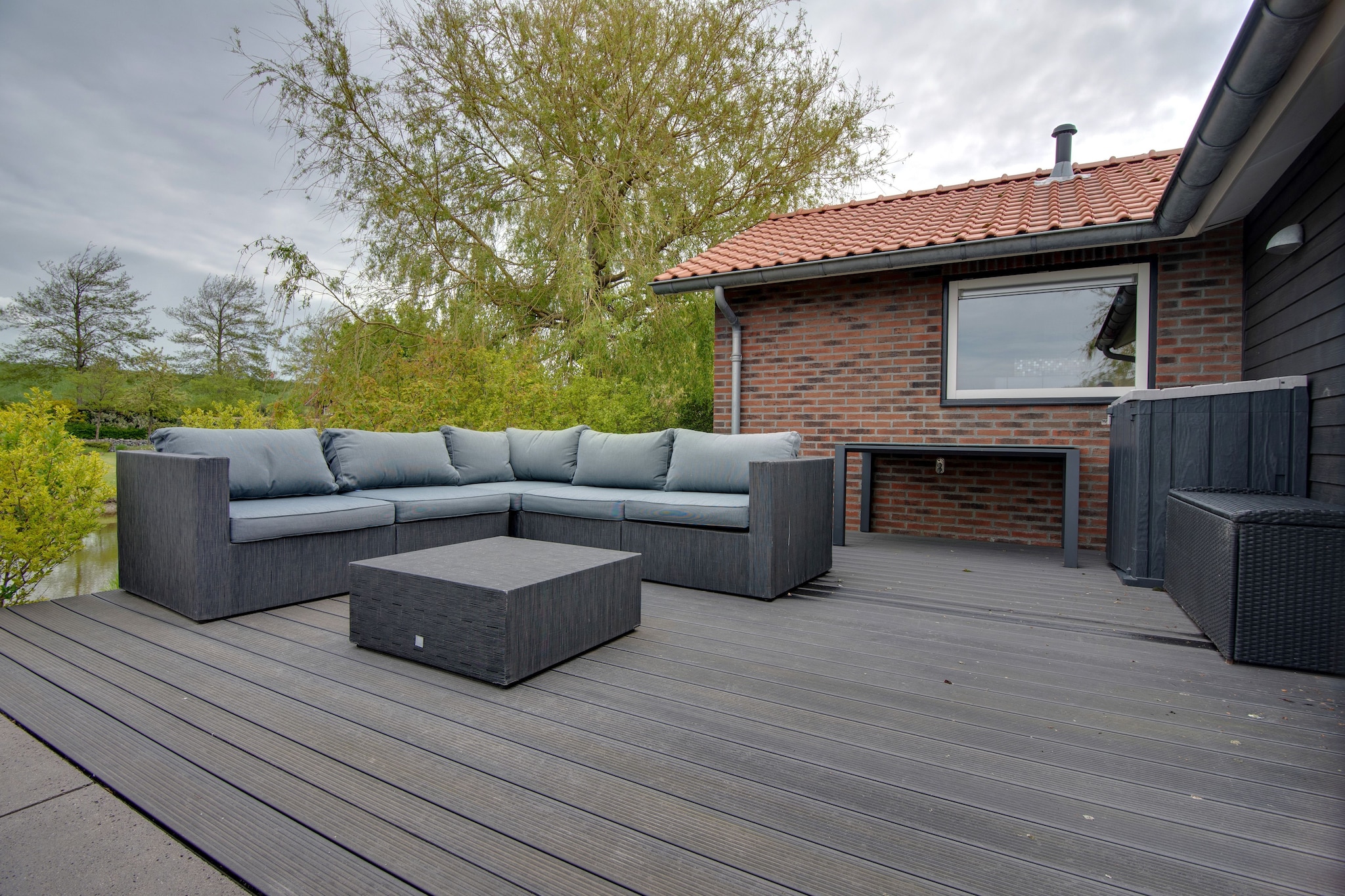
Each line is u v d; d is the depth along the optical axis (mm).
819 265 5242
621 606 2742
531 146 9039
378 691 2170
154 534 3117
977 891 1229
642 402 8523
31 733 1843
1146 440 3701
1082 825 1441
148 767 1653
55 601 3209
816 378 5828
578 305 8516
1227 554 2520
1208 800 1550
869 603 3357
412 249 9047
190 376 21156
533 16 8703
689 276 5883
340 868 1278
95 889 1230
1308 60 2447
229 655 2484
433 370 6324
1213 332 4531
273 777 1609
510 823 1426
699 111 9336
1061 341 5039
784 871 1276
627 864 1291
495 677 2207
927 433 5414
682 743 1811
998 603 3340
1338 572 2354
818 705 2076
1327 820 1470
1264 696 2178
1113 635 2830
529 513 4340
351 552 3445
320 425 6562
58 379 20672
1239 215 4305
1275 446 3441
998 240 4578
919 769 1680
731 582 3492
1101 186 5578
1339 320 3043
